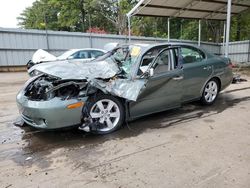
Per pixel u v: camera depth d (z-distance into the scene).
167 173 2.50
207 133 3.58
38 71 4.20
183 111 4.75
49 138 3.52
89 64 4.23
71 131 3.77
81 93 3.37
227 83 5.39
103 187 2.28
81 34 16.28
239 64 15.39
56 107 3.16
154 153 2.96
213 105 5.18
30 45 14.92
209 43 20.83
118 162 2.76
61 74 3.58
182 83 4.33
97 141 3.37
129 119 3.85
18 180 2.43
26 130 3.87
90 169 2.62
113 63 4.12
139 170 2.57
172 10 12.32
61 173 2.55
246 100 5.61
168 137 3.46
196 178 2.40
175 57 4.27
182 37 27.08
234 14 14.44
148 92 3.86
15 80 10.20
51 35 15.45
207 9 12.88
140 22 28.28
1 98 6.37
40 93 3.41
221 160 2.75
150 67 3.88
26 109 3.35
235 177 2.40
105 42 17.19
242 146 3.11
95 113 3.54
